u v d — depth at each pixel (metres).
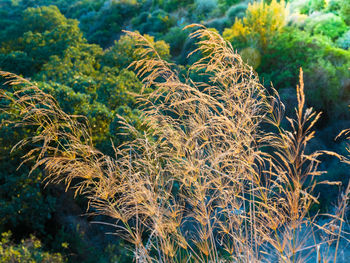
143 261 1.61
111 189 1.65
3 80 8.51
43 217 5.04
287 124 6.98
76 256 4.49
